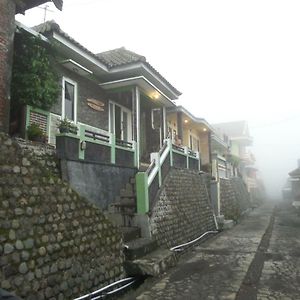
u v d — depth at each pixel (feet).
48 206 17.08
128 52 49.24
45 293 15.72
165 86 49.57
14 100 28.35
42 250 16.03
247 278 23.73
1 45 24.72
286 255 32.60
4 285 13.78
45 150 25.85
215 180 62.95
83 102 38.60
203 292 20.30
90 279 19.10
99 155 31.48
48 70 30.94
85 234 19.43
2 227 14.23
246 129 152.46
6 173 15.17
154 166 34.68
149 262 23.44
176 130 69.97
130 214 29.84
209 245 39.04
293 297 19.57
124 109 48.62
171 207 36.60
